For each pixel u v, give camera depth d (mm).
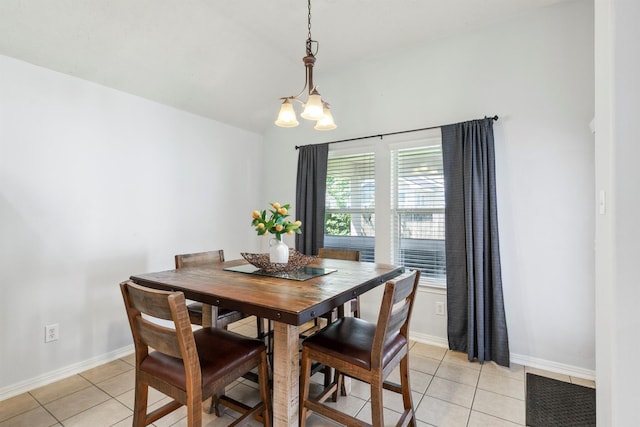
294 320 1235
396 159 3260
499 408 1981
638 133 1234
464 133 2744
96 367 2508
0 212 2074
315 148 3650
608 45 1325
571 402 2043
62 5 2025
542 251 2521
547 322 2504
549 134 2506
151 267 2955
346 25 2734
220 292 1533
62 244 2363
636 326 1223
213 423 1842
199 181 3410
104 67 2488
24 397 2088
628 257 1236
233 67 3088
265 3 2418
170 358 1445
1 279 2078
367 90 3373
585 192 2387
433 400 2072
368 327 1790
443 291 2945
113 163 2672
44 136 2266
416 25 2750
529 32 2582
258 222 2047
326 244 3703
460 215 2754
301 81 3678
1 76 2076
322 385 2275
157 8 2291
